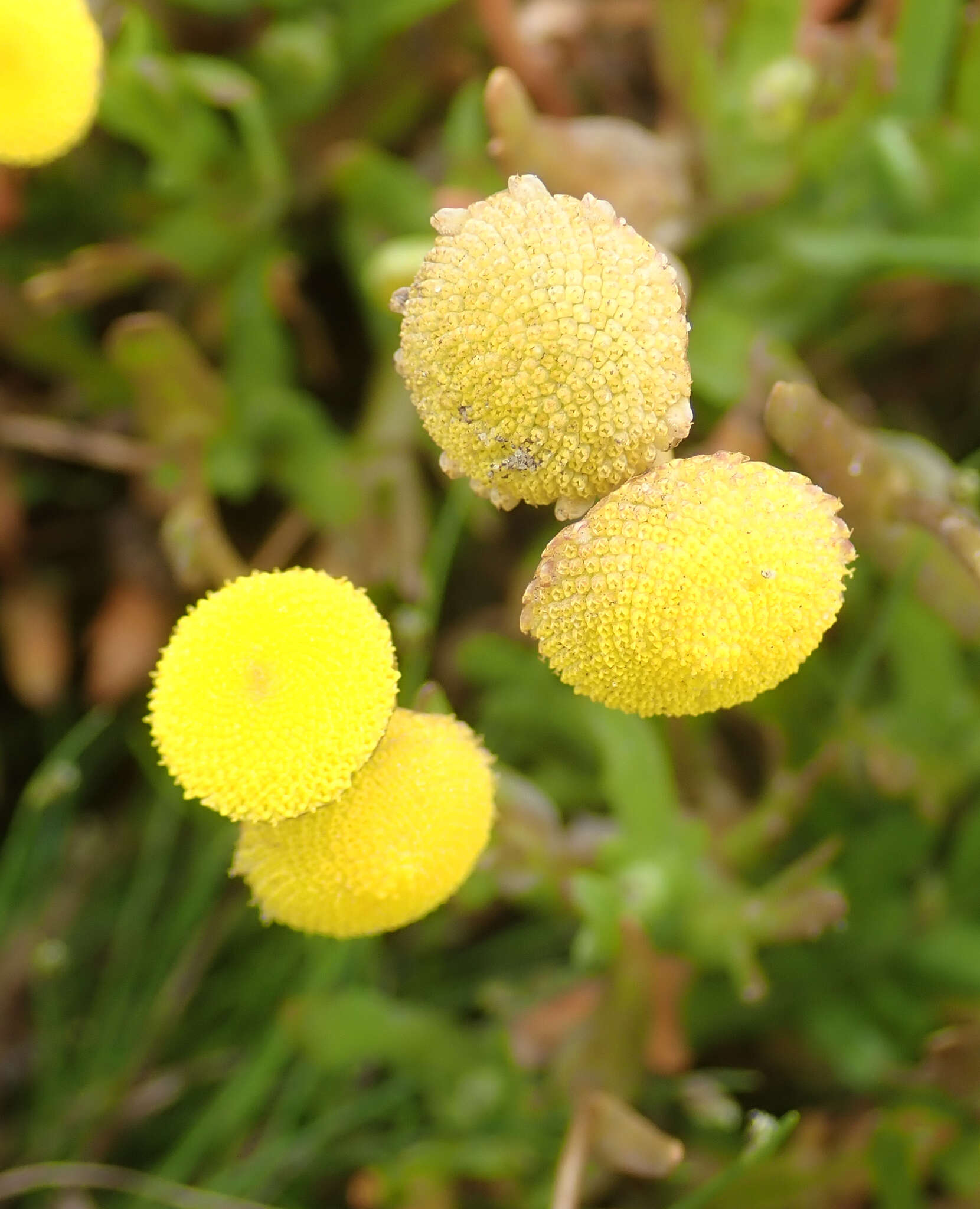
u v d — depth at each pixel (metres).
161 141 0.11
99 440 0.11
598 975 0.10
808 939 0.10
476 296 0.06
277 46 0.11
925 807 0.10
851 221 0.11
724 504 0.06
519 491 0.06
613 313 0.06
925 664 0.10
